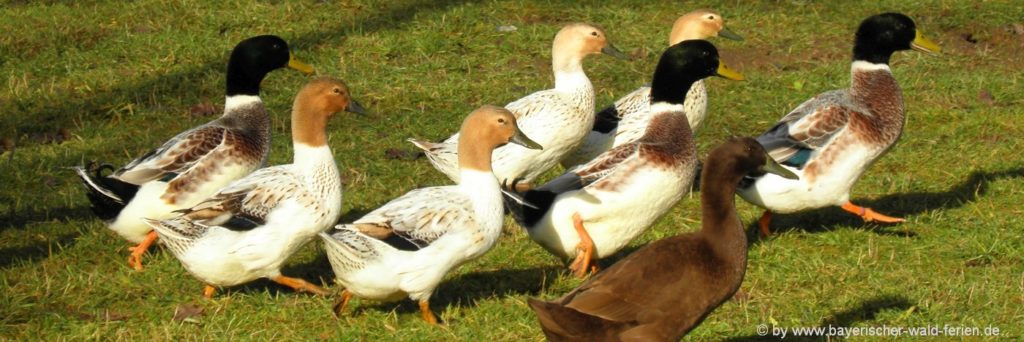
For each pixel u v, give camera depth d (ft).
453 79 40.22
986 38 45.44
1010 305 25.17
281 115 37.52
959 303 25.17
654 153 26.78
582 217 26.43
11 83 38.73
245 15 44.39
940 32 45.85
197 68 40.55
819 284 26.30
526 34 43.70
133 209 26.94
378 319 24.31
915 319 24.36
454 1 46.32
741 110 38.70
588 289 19.33
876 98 29.37
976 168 34.04
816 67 42.45
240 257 24.12
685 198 32.01
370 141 35.78
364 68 41.04
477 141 23.93
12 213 30.42
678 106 27.84
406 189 32.50
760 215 31.09
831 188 28.50
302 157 25.05
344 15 44.88
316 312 24.63
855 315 24.72
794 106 38.99
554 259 28.25
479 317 24.61
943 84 40.93
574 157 33.09
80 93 38.63
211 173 27.84
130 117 37.27
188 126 36.78
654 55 42.86
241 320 24.36
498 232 24.22
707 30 36.22
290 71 40.60
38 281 26.17
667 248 19.86
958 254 28.12
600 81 40.73
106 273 26.96
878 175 33.78
